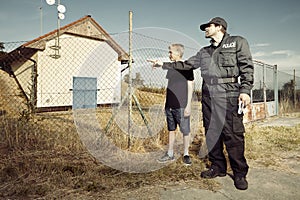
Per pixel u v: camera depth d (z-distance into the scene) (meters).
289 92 11.04
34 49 10.59
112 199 2.30
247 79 2.50
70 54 10.68
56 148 3.76
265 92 8.60
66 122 5.52
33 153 3.49
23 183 2.55
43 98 9.57
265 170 3.12
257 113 7.93
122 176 2.81
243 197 2.37
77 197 2.33
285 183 2.71
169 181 2.73
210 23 2.67
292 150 4.09
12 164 3.02
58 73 10.73
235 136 2.60
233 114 2.60
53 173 2.80
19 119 4.84
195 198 2.34
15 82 10.32
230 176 2.88
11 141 3.90
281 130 5.82
